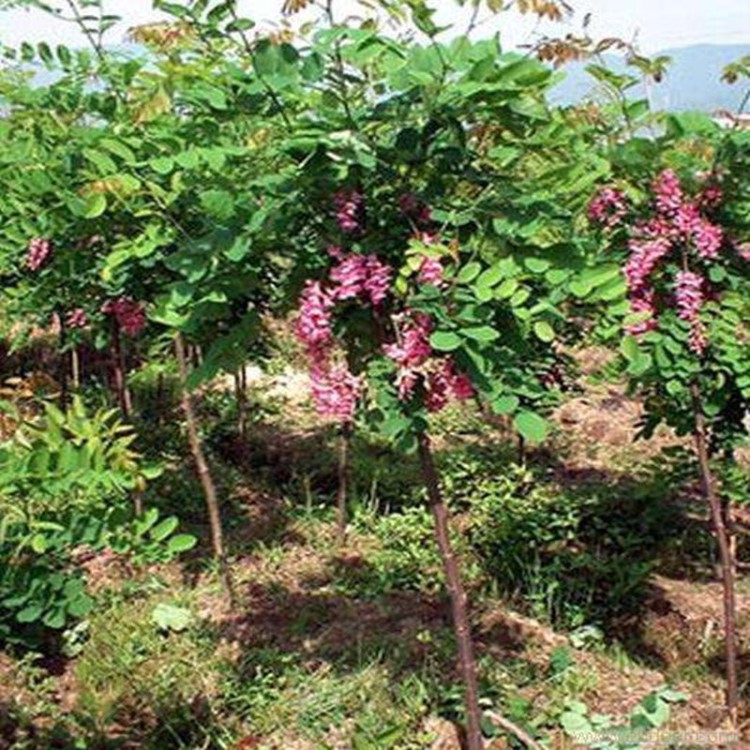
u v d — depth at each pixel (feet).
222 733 14.39
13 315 23.03
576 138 13.33
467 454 24.85
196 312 11.73
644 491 20.30
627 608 18.31
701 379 14.64
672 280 14.01
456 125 10.72
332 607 17.69
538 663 15.99
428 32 9.97
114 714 14.82
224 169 11.76
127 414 23.34
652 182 13.91
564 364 19.85
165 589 18.43
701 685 15.90
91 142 16.33
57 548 11.50
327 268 11.62
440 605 17.76
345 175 10.57
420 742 13.83
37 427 11.73
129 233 16.63
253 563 19.62
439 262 10.82
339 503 20.61
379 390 11.16
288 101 11.16
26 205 17.49
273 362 30.27
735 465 17.70
